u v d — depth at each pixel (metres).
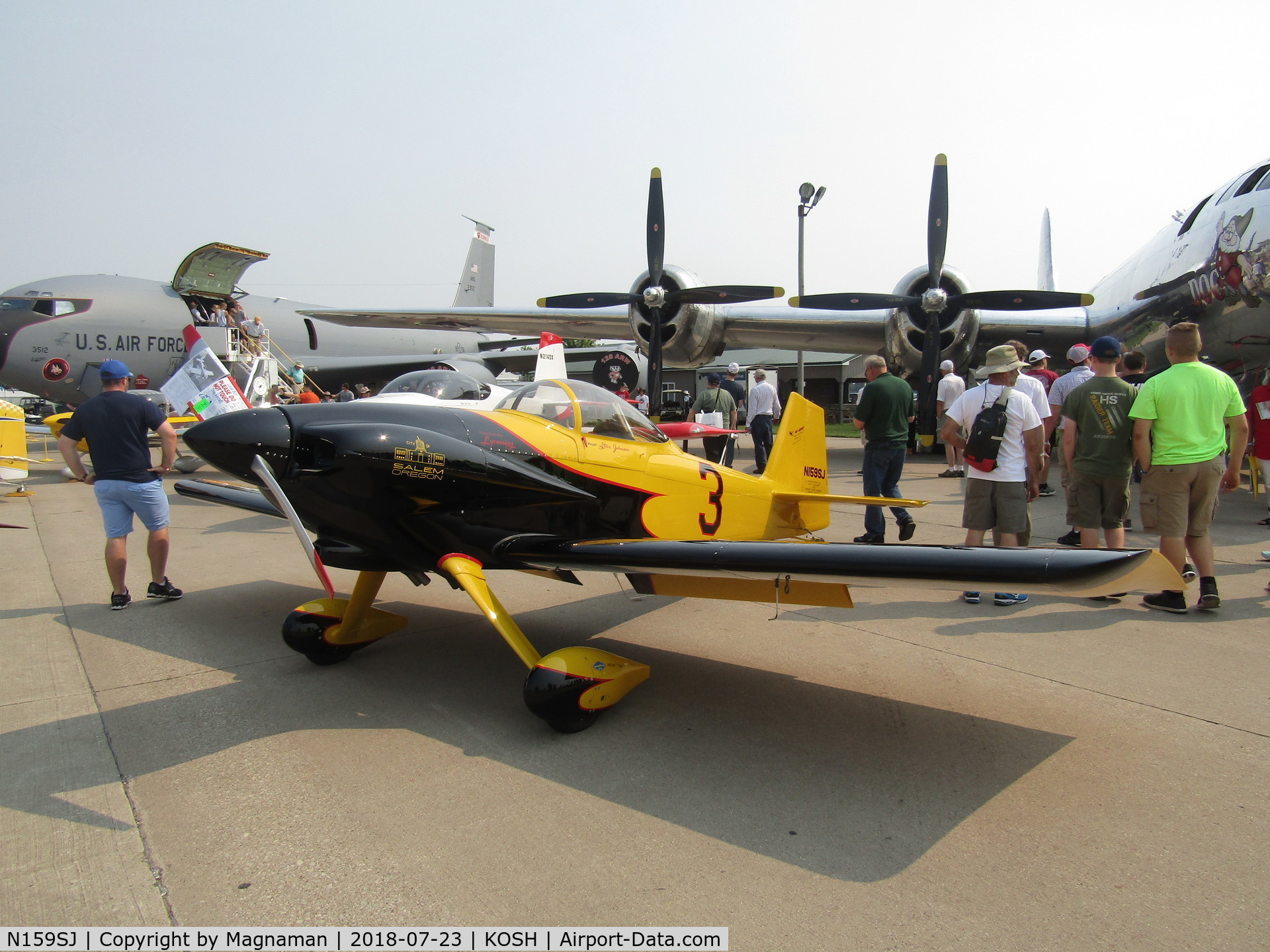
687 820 2.19
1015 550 2.18
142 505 4.40
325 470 2.94
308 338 18.50
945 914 1.76
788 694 3.15
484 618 4.30
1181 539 4.08
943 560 2.23
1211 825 2.13
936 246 11.10
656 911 1.78
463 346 23.31
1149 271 11.24
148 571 5.45
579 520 3.69
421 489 3.07
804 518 5.49
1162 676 3.27
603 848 2.04
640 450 4.06
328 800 2.30
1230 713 2.88
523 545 3.29
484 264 29.20
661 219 11.95
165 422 4.43
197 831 2.13
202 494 4.58
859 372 34.59
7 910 1.78
